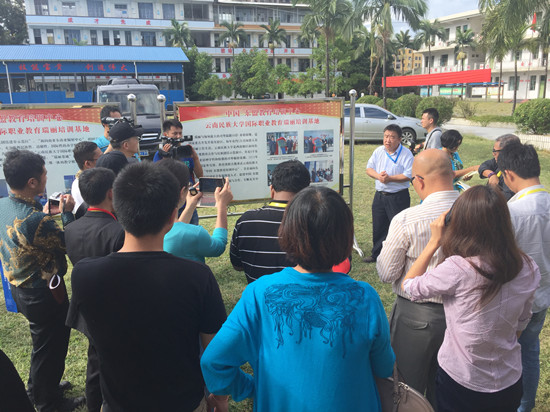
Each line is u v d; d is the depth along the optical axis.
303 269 1.31
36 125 4.04
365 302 1.23
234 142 4.18
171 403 1.46
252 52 39.09
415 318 1.98
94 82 25.06
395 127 4.40
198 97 39.16
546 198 2.00
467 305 1.55
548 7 12.63
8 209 2.26
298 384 1.18
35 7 44.69
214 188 2.94
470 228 1.53
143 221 1.40
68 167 4.20
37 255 2.28
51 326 2.42
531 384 2.21
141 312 1.39
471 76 25.16
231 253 2.32
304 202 1.26
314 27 29.27
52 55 23.70
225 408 1.68
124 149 3.50
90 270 1.42
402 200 4.52
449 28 48.44
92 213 2.04
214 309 1.51
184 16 49.97
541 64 38.28
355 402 1.20
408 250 1.99
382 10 25.31
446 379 1.68
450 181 2.02
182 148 3.71
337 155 4.49
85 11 46.16
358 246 5.14
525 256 1.58
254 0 53.25
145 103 13.09
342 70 41.22
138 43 48.41
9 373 1.23
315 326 1.18
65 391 2.81
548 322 3.52
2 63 22.84
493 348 1.56
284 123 4.27
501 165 2.11
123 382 1.45
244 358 1.28
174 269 1.42
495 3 13.50
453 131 4.30
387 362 1.30
